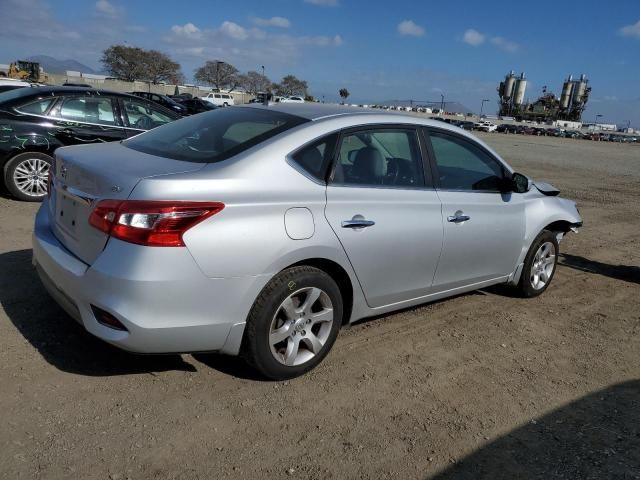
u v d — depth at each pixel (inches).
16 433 105.3
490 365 152.0
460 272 168.7
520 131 3216.0
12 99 275.7
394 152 149.7
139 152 134.0
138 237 106.9
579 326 186.2
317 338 135.3
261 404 122.5
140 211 106.9
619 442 120.4
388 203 142.1
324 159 132.6
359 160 140.4
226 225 113.0
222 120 146.6
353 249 134.0
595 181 658.8
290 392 128.4
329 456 108.1
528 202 192.1
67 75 3026.6
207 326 114.6
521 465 110.6
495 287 218.2
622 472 110.3
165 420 113.8
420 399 131.3
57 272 120.6
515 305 199.5
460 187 165.8
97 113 293.3
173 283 108.5
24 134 271.1
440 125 163.9
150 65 3484.3
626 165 990.4
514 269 192.9
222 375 132.3
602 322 191.8
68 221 125.4
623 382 148.8
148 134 152.5
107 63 3442.4
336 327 137.4
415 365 147.6
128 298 107.1
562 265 260.4
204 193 112.3
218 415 117.1
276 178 123.1
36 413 111.7
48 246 128.3
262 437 111.7
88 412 113.8
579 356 162.9
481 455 112.7
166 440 107.8
